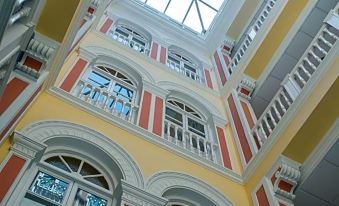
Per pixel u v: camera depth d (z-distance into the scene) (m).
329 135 6.37
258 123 8.38
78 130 6.15
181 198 6.49
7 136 4.95
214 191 6.83
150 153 6.79
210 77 12.52
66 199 5.15
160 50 12.29
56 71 6.11
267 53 10.61
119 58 9.66
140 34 12.89
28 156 5.02
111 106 7.75
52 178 5.31
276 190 6.46
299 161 6.70
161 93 9.19
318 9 9.56
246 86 10.41
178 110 9.44
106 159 6.05
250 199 7.01
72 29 5.49
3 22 3.15
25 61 5.16
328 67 6.70
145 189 5.87
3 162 4.75
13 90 4.87
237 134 8.98
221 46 13.89
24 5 4.15
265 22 10.99
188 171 6.98
